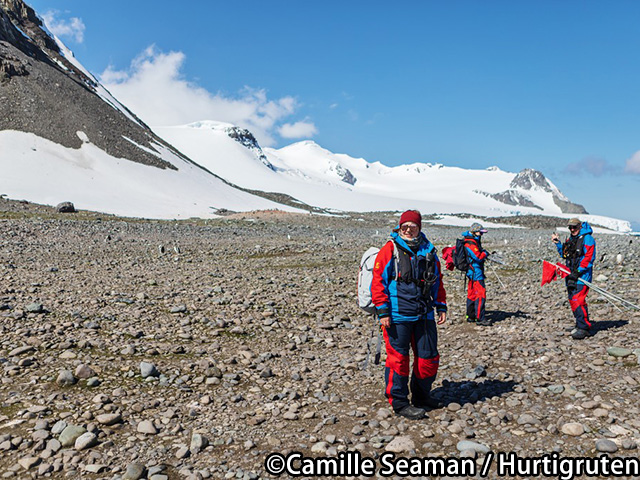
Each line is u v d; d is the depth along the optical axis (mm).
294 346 8664
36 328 8695
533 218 125438
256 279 16359
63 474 4328
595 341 8156
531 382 6359
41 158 85750
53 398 5922
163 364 7352
